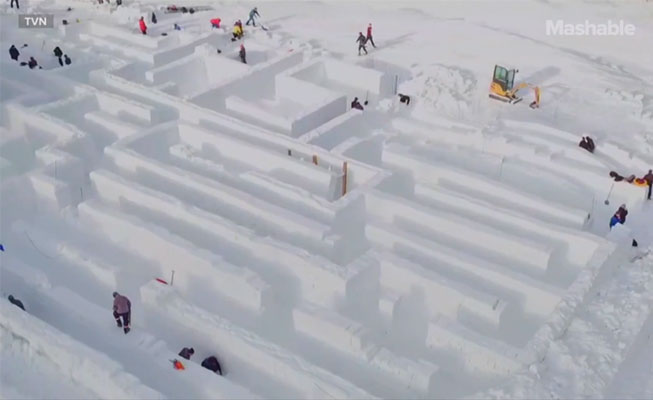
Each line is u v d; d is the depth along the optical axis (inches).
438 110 964.0
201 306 668.1
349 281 629.3
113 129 922.1
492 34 1217.4
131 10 1337.4
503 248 685.3
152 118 938.1
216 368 581.6
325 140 896.9
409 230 735.7
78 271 688.4
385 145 868.6
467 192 792.9
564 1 1331.2
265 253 681.0
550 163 832.9
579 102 986.1
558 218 734.5
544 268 668.1
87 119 943.7
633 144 872.9
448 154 866.8
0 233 754.8
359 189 767.1
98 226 748.0
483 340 565.6
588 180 807.1
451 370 578.9
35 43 1237.7
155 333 631.2
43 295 642.2
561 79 1055.0
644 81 1048.2
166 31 1301.7
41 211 797.9
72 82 1024.9
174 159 869.2
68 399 533.3
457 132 895.7
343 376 572.4
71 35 1278.3
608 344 549.6
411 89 1019.9
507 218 717.9
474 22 1282.0
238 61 1126.4
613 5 1302.9
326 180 796.6
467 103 974.4
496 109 966.4
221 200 763.4
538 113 956.0
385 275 657.6
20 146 895.7
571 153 845.2
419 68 1107.3
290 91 1030.4
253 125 902.4
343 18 1343.5
